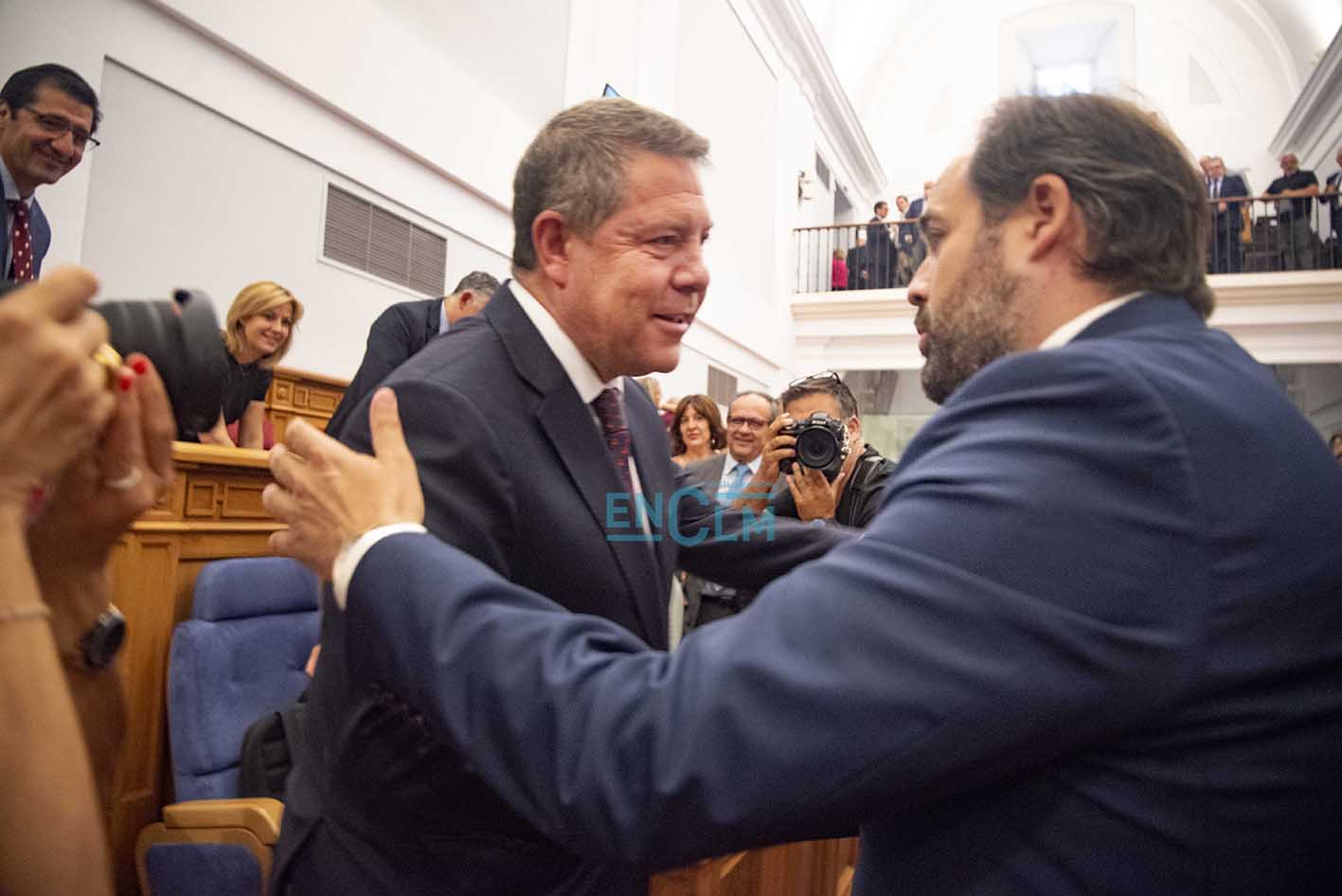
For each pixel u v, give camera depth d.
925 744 0.55
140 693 1.90
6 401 0.51
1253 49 14.10
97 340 0.54
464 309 2.50
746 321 9.67
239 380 3.02
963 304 0.80
